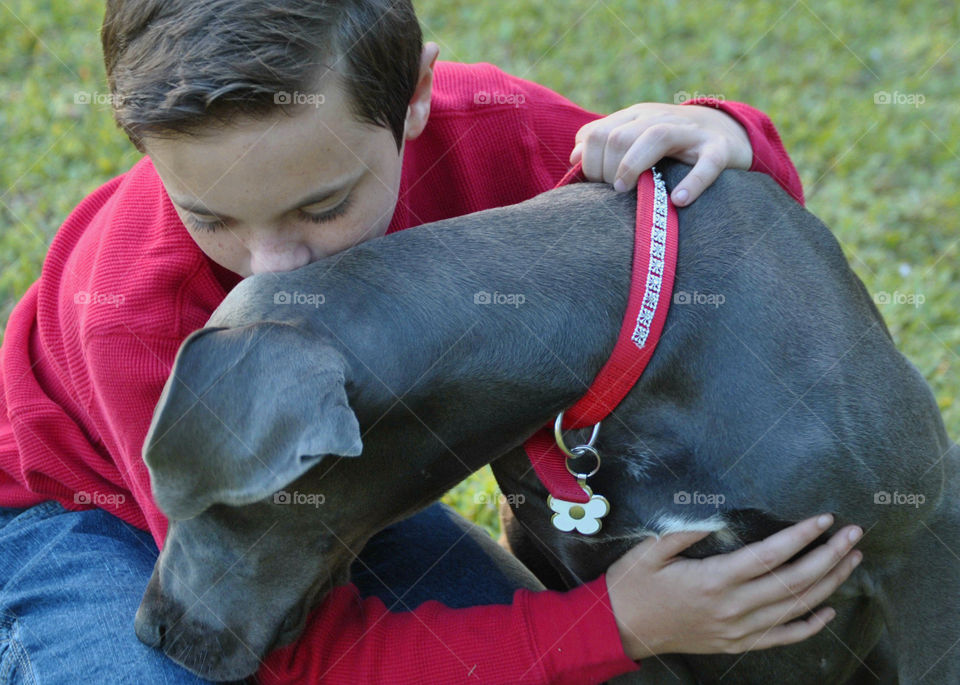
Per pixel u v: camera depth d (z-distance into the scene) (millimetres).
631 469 2717
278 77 2369
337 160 2508
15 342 3285
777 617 2742
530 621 2822
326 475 2549
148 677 2762
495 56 6859
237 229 2588
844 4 7336
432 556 3344
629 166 2789
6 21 7133
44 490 3182
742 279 2668
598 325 2633
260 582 2678
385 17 2562
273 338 2281
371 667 2818
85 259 3059
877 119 6121
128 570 3070
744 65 6738
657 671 3057
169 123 2391
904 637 2824
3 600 3045
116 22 2516
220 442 2219
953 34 6973
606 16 7254
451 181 3236
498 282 2605
